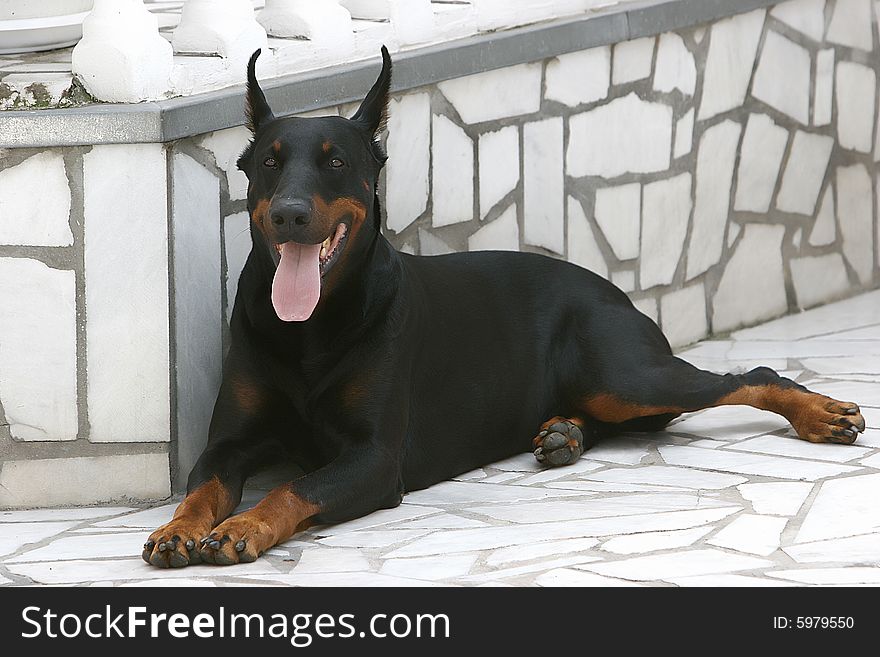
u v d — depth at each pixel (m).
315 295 6.33
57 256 6.79
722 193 10.46
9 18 7.63
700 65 10.06
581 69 9.20
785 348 10.09
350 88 7.84
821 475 7.06
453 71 8.34
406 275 7.00
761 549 5.91
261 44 7.48
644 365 7.67
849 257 11.79
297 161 6.37
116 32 6.76
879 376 9.18
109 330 6.88
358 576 5.69
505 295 7.68
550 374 7.79
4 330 6.84
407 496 6.99
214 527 6.26
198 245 7.10
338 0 8.48
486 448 7.48
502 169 8.86
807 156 11.19
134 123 6.66
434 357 7.13
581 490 6.97
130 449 7.01
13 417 6.92
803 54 10.96
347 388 6.64
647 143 9.77
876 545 5.93
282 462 7.42
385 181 8.15
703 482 7.04
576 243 9.40
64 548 6.23
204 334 7.19
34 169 6.70
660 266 10.02
